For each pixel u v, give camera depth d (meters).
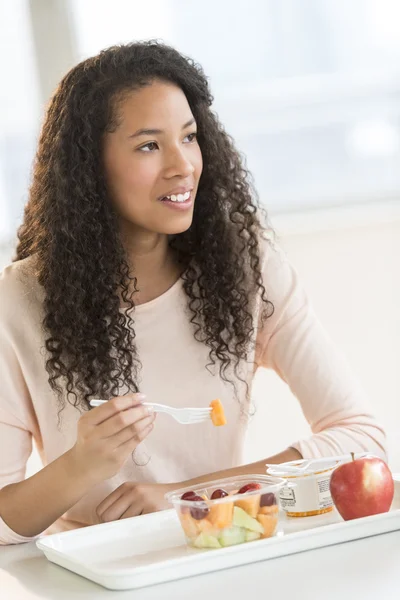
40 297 1.94
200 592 1.21
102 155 1.89
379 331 4.39
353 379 2.06
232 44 4.64
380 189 4.67
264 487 1.41
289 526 1.47
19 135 4.52
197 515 1.38
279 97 4.63
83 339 1.89
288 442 4.13
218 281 1.99
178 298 1.98
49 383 1.91
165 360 1.97
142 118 1.82
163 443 1.96
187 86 1.92
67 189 1.91
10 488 1.73
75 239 1.90
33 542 1.69
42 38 4.50
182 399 1.98
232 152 2.07
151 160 1.83
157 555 1.40
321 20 4.66
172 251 2.02
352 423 1.96
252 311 2.05
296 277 2.12
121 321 1.92
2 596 1.30
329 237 4.42
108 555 1.43
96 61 1.89
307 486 1.52
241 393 2.04
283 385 4.14
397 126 4.68
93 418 1.56
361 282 4.42
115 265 1.92
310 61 4.67
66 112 1.91
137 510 1.76
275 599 1.15
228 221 2.04
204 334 1.98
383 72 4.68
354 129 4.67
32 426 1.96
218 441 2.01
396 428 4.20
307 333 2.06
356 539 1.37
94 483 1.62
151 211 1.85
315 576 1.22
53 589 1.31
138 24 4.61
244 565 1.31
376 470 1.43
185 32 4.63
